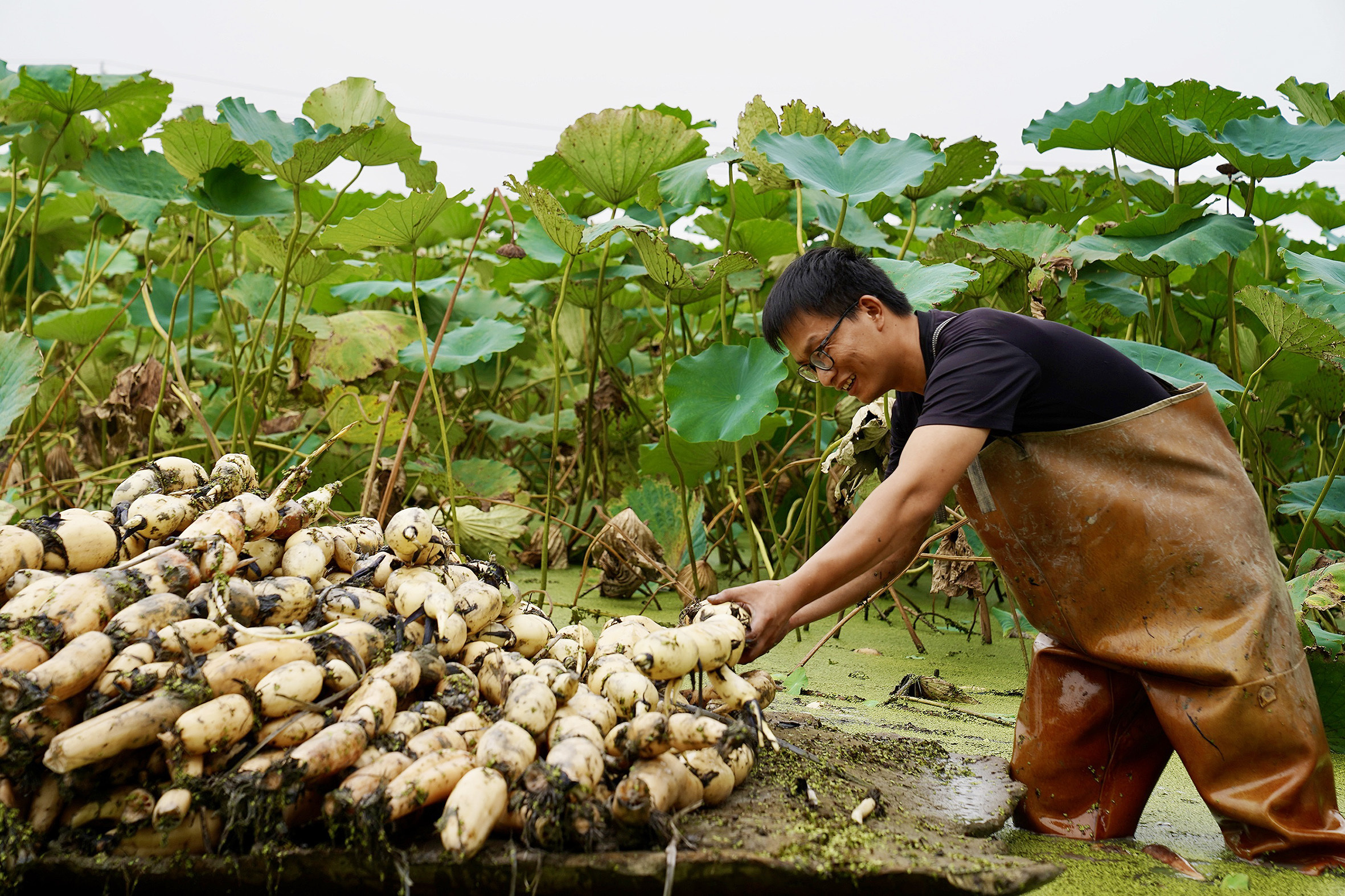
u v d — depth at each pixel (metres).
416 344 3.94
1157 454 1.63
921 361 1.76
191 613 1.49
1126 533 1.64
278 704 1.37
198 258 4.09
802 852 1.35
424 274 4.75
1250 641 1.58
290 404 4.71
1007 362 1.62
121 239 4.96
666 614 3.67
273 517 1.71
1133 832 1.78
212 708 1.31
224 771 1.34
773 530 3.66
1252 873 1.56
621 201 3.67
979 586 3.28
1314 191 4.95
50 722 1.33
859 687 2.83
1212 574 1.61
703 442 3.15
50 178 3.93
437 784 1.32
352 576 1.75
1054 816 1.81
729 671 1.61
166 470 1.80
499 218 5.47
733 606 1.68
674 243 4.25
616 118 3.46
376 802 1.28
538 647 1.83
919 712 2.56
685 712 1.57
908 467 1.60
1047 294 3.42
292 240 3.46
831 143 3.53
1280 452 4.17
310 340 4.12
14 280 4.64
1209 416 1.69
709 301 4.61
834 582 1.63
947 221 4.67
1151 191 3.72
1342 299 3.07
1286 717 1.58
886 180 3.23
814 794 1.59
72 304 5.13
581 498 4.45
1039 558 1.73
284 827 1.31
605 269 3.96
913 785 1.80
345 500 4.03
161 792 1.34
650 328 5.19
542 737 1.49
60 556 1.55
